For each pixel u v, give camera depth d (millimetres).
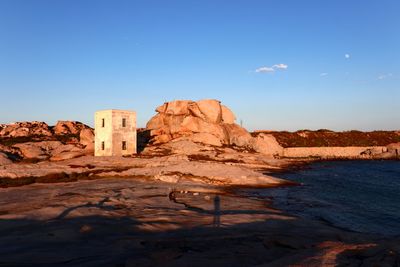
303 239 15492
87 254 12367
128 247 13391
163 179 35594
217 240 14859
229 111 78312
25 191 27516
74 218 17797
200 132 69562
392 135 108562
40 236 14414
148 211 20719
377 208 26516
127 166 44531
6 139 78438
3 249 12633
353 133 111000
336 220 22453
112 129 51625
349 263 9852
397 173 53031
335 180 44281
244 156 61875
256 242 14656
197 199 26641
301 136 105938
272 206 26297
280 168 57125
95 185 31422
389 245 12023
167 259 11906
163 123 73812
